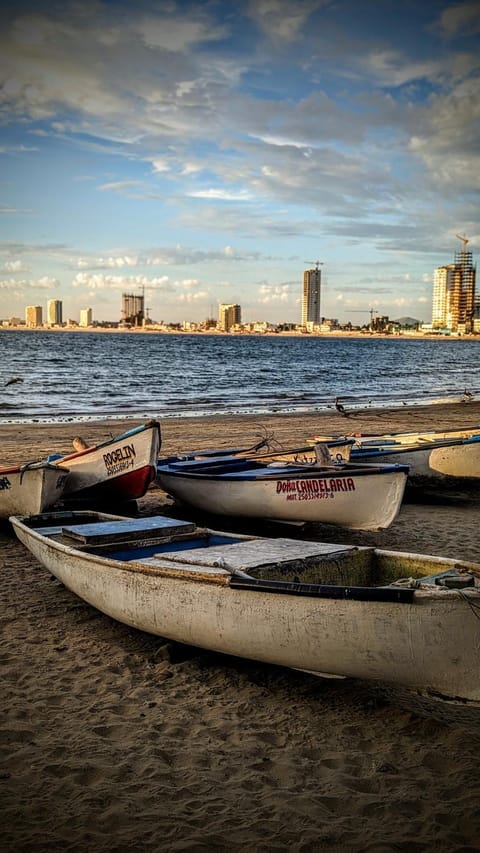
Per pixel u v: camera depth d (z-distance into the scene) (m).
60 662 5.42
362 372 57.97
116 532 6.30
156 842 3.41
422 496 11.98
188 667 5.36
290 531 9.31
